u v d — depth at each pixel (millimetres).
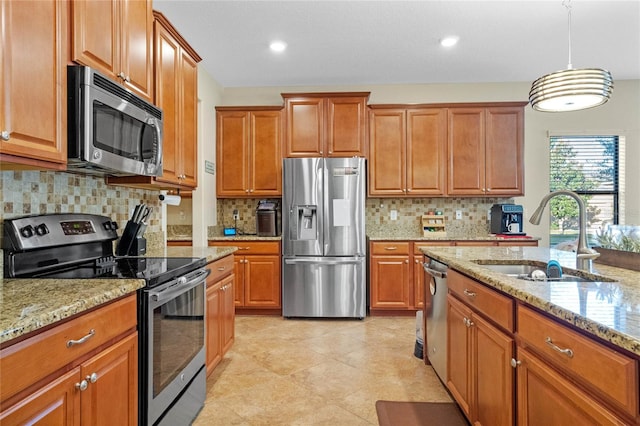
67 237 1690
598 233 1854
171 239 3887
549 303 1076
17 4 1152
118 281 1370
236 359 2734
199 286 2012
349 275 3744
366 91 4441
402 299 3861
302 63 3773
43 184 1665
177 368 1722
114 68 1690
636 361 778
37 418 907
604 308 1012
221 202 4434
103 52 1606
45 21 1276
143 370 1421
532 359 1214
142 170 1862
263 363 2660
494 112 4039
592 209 4391
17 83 1154
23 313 936
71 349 1029
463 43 3332
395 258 3867
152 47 2080
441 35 3178
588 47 3420
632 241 1649
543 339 1138
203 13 2816
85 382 1079
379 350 2912
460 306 1894
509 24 2990
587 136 4379
